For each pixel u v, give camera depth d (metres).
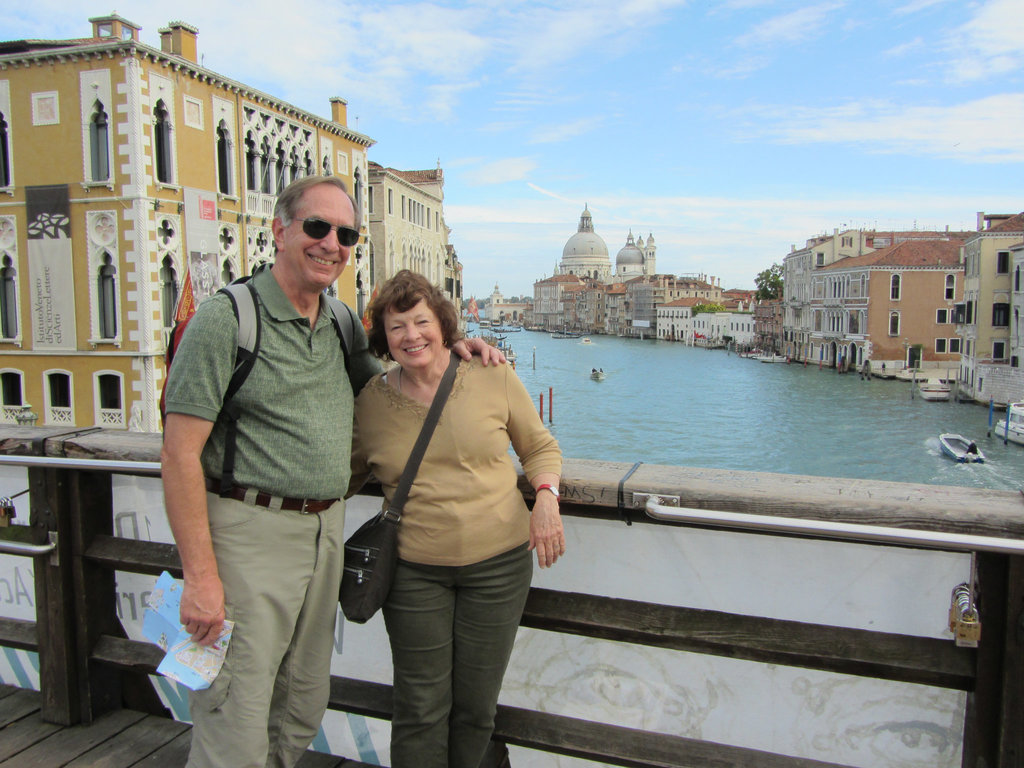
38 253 25.33
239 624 2.33
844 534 2.28
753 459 43.94
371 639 3.24
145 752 3.13
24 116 24.94
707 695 2.83
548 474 2.54
